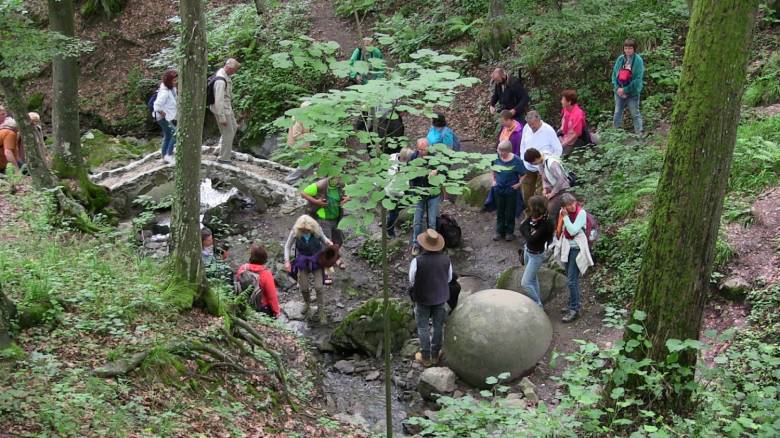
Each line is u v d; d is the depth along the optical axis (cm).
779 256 933
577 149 1262
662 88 1467
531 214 962
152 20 2156
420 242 912
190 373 729
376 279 1191
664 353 644
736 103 605
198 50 766
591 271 1087
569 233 961
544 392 880
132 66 2084
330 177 559
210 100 1455
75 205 1115
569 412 754
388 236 1276
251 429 697
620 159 1185
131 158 1680
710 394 591
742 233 992
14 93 1036
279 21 1964
